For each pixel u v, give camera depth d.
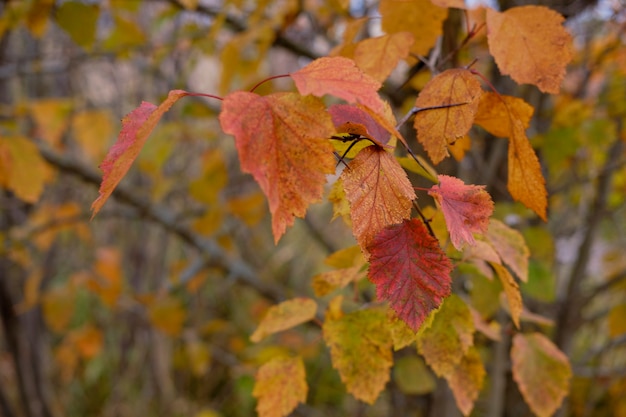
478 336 0.45
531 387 0.36
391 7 0.35
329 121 0.23
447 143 0.28
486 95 0.31
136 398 1.28
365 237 0.24
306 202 0.22
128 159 0.23
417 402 0.67
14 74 0.71
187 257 1.38
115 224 1.36
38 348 1.02
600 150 0.69
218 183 0.80
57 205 1.06
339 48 0.35
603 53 0.59
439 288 0.24
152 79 1.08
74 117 0.82
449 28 0.40
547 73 0.30
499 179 0.57
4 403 0.98
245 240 1.29
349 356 0.32
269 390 0.34
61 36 1.02
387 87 0.46
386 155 0.25
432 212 0.30
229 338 1.26
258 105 0.23
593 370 0.71
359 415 0.89
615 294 0.96
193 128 0.80
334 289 0.32
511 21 0.31
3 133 0.56
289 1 0.54
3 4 0.60
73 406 1.28
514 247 0.33
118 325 1.29
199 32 0.64
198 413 1.15
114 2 0.58
